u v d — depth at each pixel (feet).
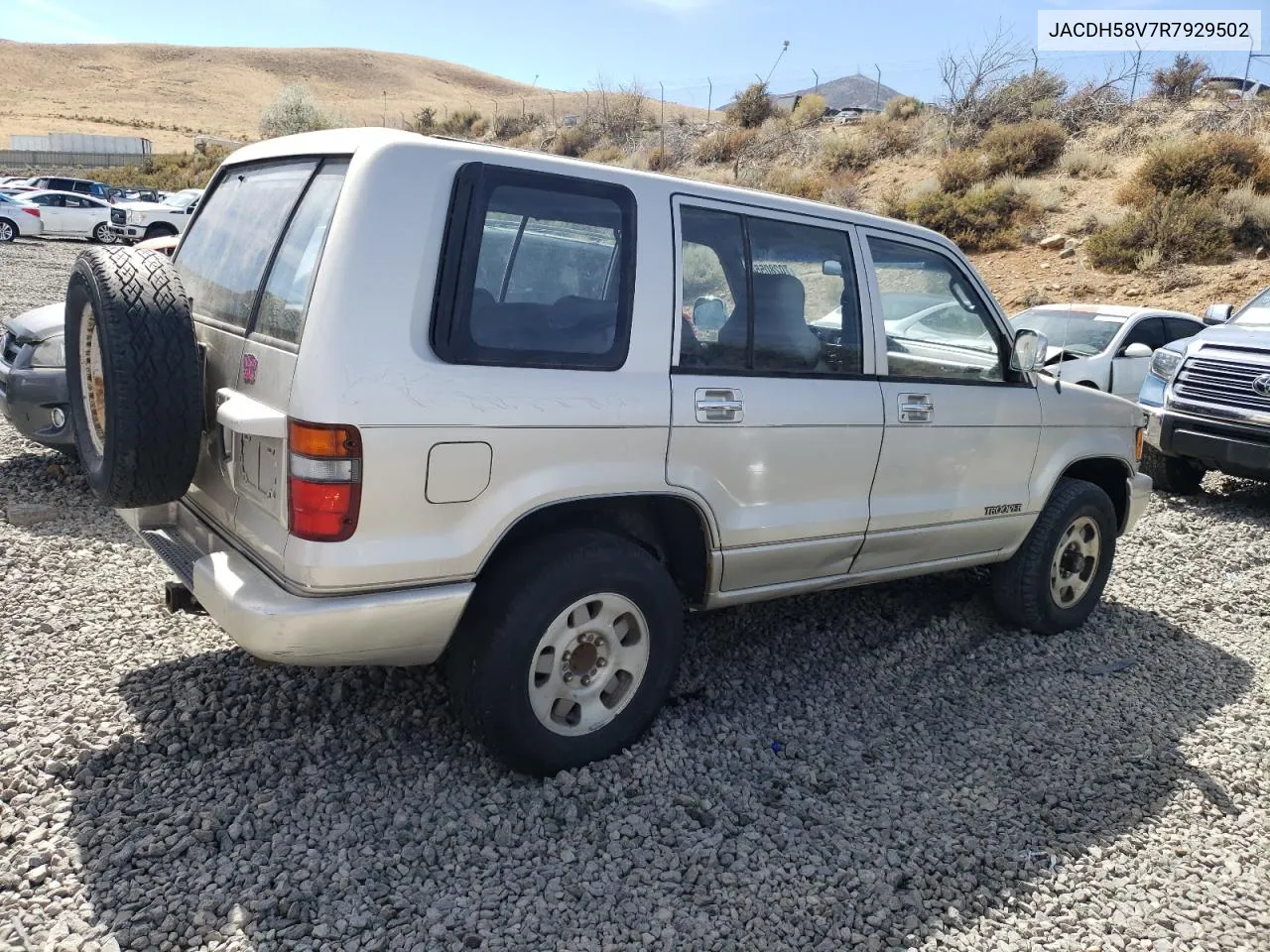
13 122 255.29
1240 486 30.89
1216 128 80.38
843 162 95.66
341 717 12.37
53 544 17.63
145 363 10.16
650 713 12.07
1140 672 15.88
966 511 15.06
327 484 9.35
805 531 13.05
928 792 11.91
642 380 11.21
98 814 10.16
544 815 10.78
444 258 9.93
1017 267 65.77
